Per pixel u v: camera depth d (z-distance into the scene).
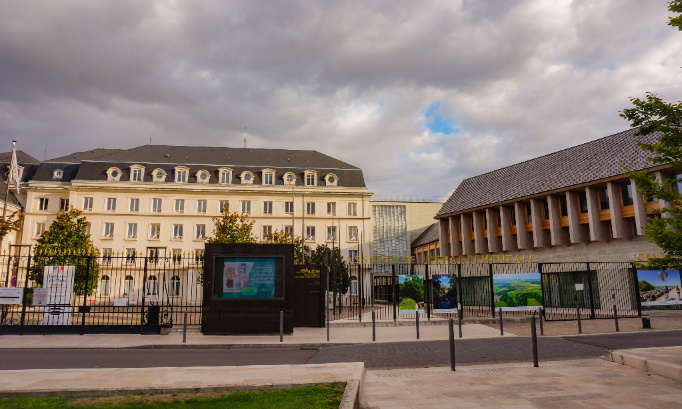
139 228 52.19
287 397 7.20
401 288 21.45
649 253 28.56
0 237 16.67
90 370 9.42
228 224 36.88
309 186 57.00
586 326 18.84
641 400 7.26
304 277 20.56
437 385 8.50
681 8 8.53
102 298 45.69
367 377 9.38
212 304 17.80
